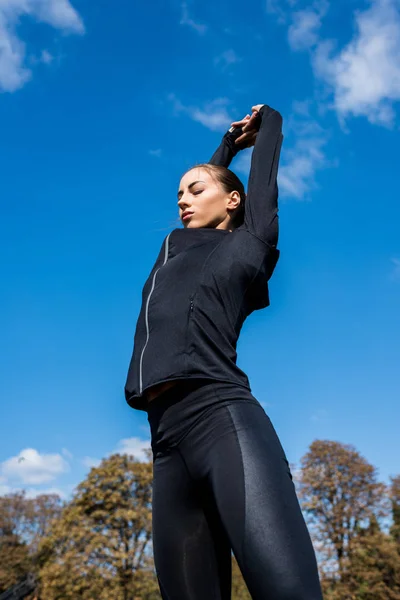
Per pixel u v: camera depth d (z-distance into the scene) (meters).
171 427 1.51
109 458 28.72
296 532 1.29
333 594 25.75
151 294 1.71
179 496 1.52
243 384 1.54
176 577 1.50
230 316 1.62
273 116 1.98
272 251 1.74
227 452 1.39
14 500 36.72
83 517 26.92
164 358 1.54
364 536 26.98
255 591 1.26
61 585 25.36
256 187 1.79
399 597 25.14
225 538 1.55
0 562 33.34
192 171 1.98
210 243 1.75
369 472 28.00
